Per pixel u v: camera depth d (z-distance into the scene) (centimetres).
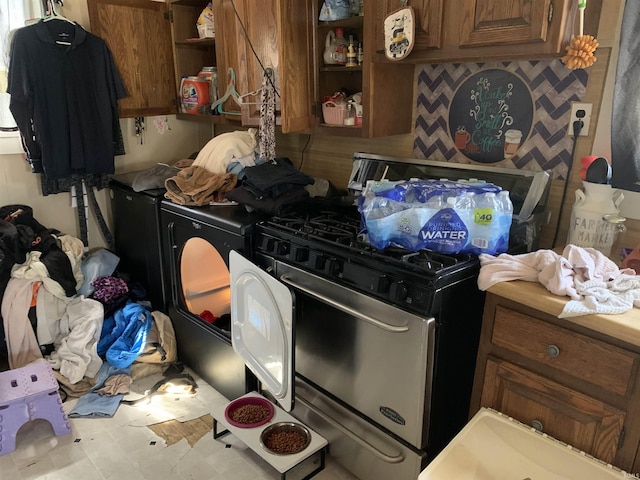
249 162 245
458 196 157
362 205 171
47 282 246
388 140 233
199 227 221
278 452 184
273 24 216
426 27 169
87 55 259
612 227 155
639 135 145
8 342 241
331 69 216
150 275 271
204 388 245
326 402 188
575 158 174
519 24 147
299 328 192
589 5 159
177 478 188
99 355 257
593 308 120
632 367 118
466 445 139
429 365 148
